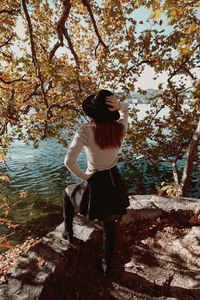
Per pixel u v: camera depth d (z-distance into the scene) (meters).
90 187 1.58
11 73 6.07
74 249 2.03
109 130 1.43
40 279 1.64
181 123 8.48
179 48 2.68
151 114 8.74
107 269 1.76
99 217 1.57
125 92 7.68
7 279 1.67
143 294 1.72
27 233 6.55
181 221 2.61
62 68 7.34
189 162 6.62
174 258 2.07
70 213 1.94
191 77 6.48
